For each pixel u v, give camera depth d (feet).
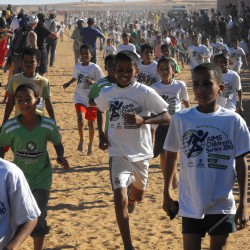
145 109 31.48
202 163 23.81
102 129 31.83
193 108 24.48
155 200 40.98
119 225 30.22
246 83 108.99
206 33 177.58
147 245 33.09
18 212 18.95
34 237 28.22
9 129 28.60
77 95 53.62
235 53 92.99
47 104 38.06
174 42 152.35
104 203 40.57
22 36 65.31
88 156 54.34
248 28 155.22
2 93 89.76
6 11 127.54
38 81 37.70
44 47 77.36
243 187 23.62
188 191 24.00
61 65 139.85
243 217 23.31
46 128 28.71
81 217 37.78
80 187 44.45
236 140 23.86
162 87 41.42
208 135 23.85
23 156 28.66
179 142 24.27
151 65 47.11
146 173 32.07
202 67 24.03
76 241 33.68
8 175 18.78
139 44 120.67
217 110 24.27
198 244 23.86
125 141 31.32
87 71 52.49
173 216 24.73
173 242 33.55
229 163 23.85
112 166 31.17
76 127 68.33
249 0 205.46
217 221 23.72
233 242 33.19
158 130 39.81
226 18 183.42
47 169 28.96
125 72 31.12
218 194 23.70
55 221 36.96
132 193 33.35
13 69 71.15
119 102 31.32
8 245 18.60
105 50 112.06
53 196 42.11
